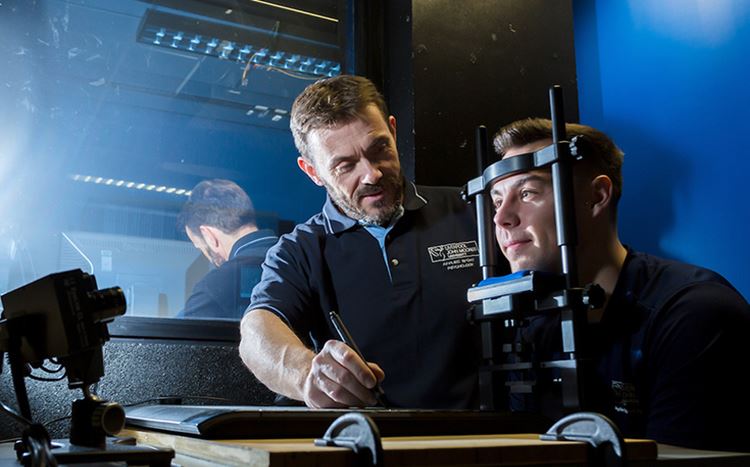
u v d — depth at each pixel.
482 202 1.11
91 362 0.81
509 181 1.08
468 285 1.51
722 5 1.93
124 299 0.83
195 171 2.34
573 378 0.90
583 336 0.91
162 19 2.15
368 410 0.85
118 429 0.78
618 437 0.64
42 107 1.99
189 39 2.20
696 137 2.00
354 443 0.58
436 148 1.98
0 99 1.90
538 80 2.15
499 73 2.10
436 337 1.48
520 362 1.01
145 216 2.09
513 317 1.00
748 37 1.86
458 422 0.87
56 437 1.58
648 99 2.15
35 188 1.91
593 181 1.12
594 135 1.14
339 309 1.54
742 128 1.87
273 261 1.61
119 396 1.68
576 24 2.45
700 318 1.00
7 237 1.82
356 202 1.49
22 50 1.96
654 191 2.13
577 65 2.44
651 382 1.05
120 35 2.16
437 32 2.04
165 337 1.79
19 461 0.78
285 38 2.24
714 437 0.95
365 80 1.53
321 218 1.68
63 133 2.03
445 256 1.54
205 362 1.78
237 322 1.88
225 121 2.46
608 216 1.14
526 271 0.95
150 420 0.93
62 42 2.06
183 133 2.34
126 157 2.17
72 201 1.97
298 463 0.56
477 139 1.17
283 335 1.38
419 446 0.61
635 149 2.20
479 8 2.10
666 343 1.02
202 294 2.00
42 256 1.85
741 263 1.86
